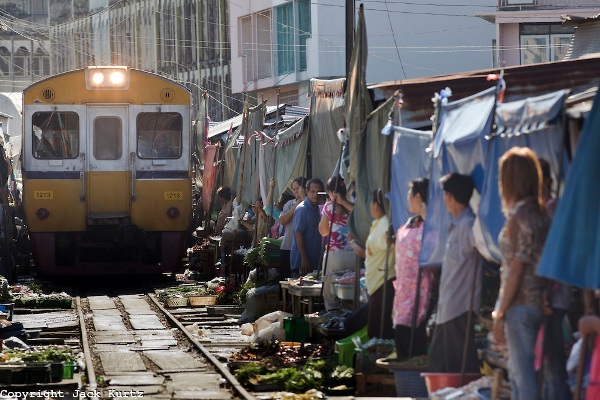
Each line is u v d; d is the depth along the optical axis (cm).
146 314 4384
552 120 1786
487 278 2186
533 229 1697
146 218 5588
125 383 2698
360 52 2991
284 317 3341
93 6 16462
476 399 1897
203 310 4475
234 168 6262
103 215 5544
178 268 5678
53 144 5528
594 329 1600
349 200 3384
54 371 2641
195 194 7400
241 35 10825
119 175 5566
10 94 10919
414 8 9094
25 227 6544
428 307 2359
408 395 2214
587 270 1581
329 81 3894
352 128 3089
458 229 2073
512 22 7700
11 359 2738
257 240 4931
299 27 9594
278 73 10000
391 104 2795
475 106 2108
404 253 2372
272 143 4831
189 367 2962
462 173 2122
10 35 18462
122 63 15100
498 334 1766
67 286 5728
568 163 1809
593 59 3070
